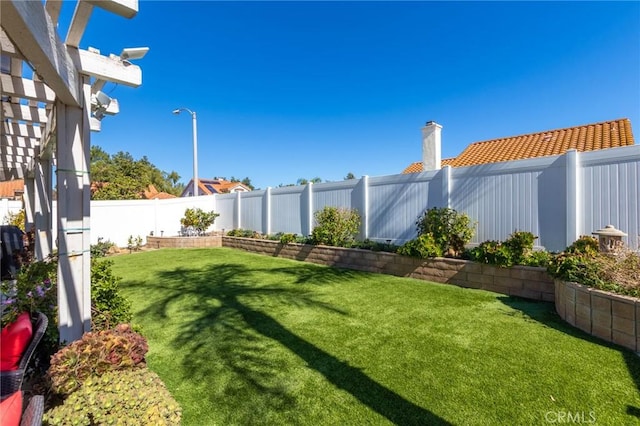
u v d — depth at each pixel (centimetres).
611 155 562
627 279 394
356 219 959
